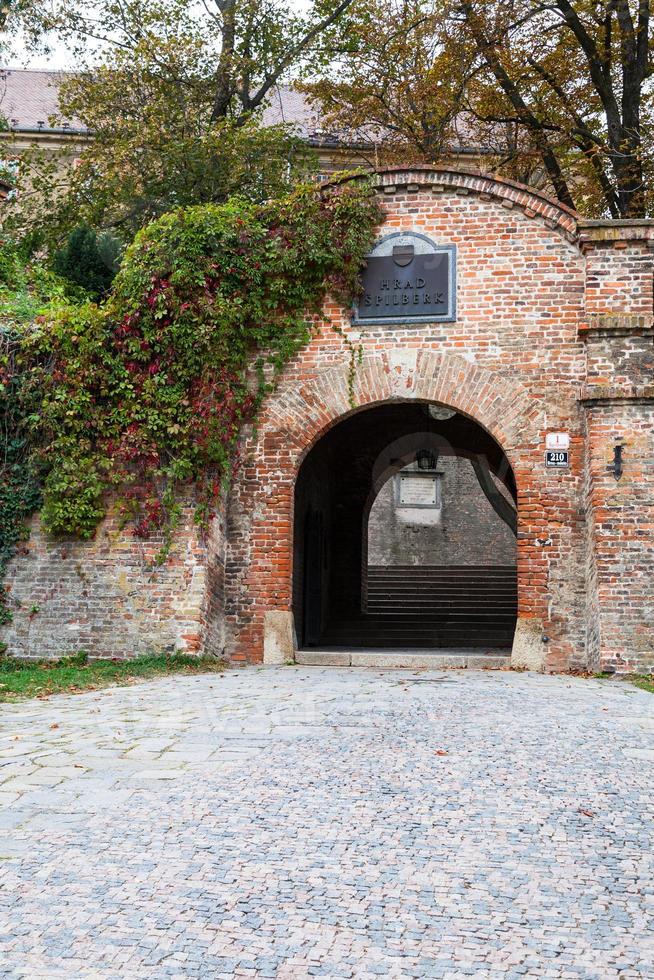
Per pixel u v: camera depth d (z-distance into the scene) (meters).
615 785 6.49
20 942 4.25
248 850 5.28
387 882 4.87
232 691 10.55
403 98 22.50
